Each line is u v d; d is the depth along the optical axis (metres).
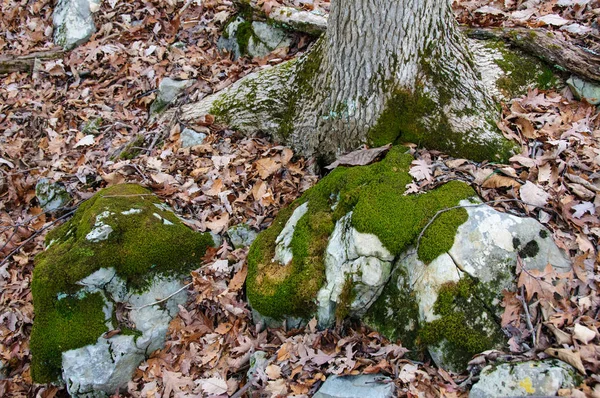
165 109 5.82
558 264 3.24
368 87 4.18
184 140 5.27
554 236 3.37
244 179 4.70
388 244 3.39
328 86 4.37
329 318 3.52
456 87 4.20
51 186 5.13
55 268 3.86
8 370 4.19
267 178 4.66
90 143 5.70
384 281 3.44
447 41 4.19
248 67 5.89
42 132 6.02
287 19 5.79
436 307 3.21
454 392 2.97
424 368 3.20
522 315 3.10
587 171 3.81
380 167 3.84
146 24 6.77
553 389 2.68
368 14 3.89
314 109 4.57
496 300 3.17
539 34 4.68
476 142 4.07
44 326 3.81
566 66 4.51
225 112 5.21
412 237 3.38
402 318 3.38
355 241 3.44
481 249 3.25
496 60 4.73
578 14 5.14
